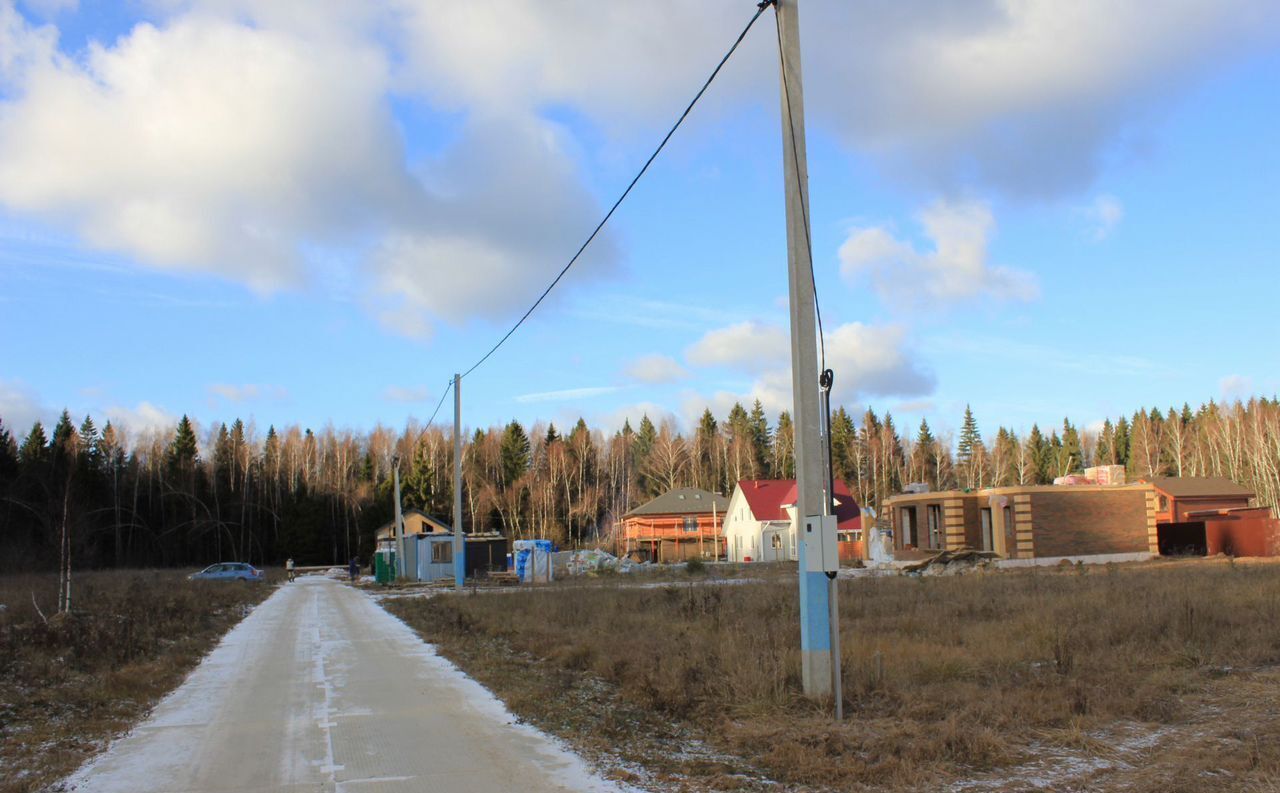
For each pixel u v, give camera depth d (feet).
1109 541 144.05
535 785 23.30
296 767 25.48
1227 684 34.96
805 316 33.81
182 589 105.09
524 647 52.26
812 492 32.94
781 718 30.04
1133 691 32.94
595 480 338.95
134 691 38.68
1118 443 378.53
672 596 78.74
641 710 32.96
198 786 23.72
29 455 253.44
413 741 28.55
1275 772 22.49
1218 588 66.80
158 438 312.09
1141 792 21.80
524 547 143.95
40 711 34.19
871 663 37.19
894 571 140.77
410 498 320.29
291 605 98.07
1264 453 263.90
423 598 102.06
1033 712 29.89
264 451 335.26
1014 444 369.09
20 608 74.13
